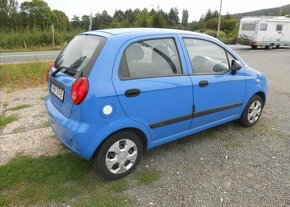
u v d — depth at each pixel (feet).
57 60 12.05
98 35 10.61
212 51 12.80
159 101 10.64
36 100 20.53
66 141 10.09
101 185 10.21
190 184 10.42
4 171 10.76
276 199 9.66
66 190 9.84
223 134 14.67
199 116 12.33
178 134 12.00
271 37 76.18
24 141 13.47
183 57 11.50
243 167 11.62
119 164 10.45
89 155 9.62
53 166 11.21
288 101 21.31
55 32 85.71
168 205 9.30
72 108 9.53
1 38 76.84
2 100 20.57
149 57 10.53
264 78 15.60
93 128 9.35
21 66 29.58
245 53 64.28
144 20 170.30
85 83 9.09
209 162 11.95
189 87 11.47
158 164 11.69
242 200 9.59
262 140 14.14
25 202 9.24
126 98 9.73
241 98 14.24
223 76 12.97
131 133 10.44
